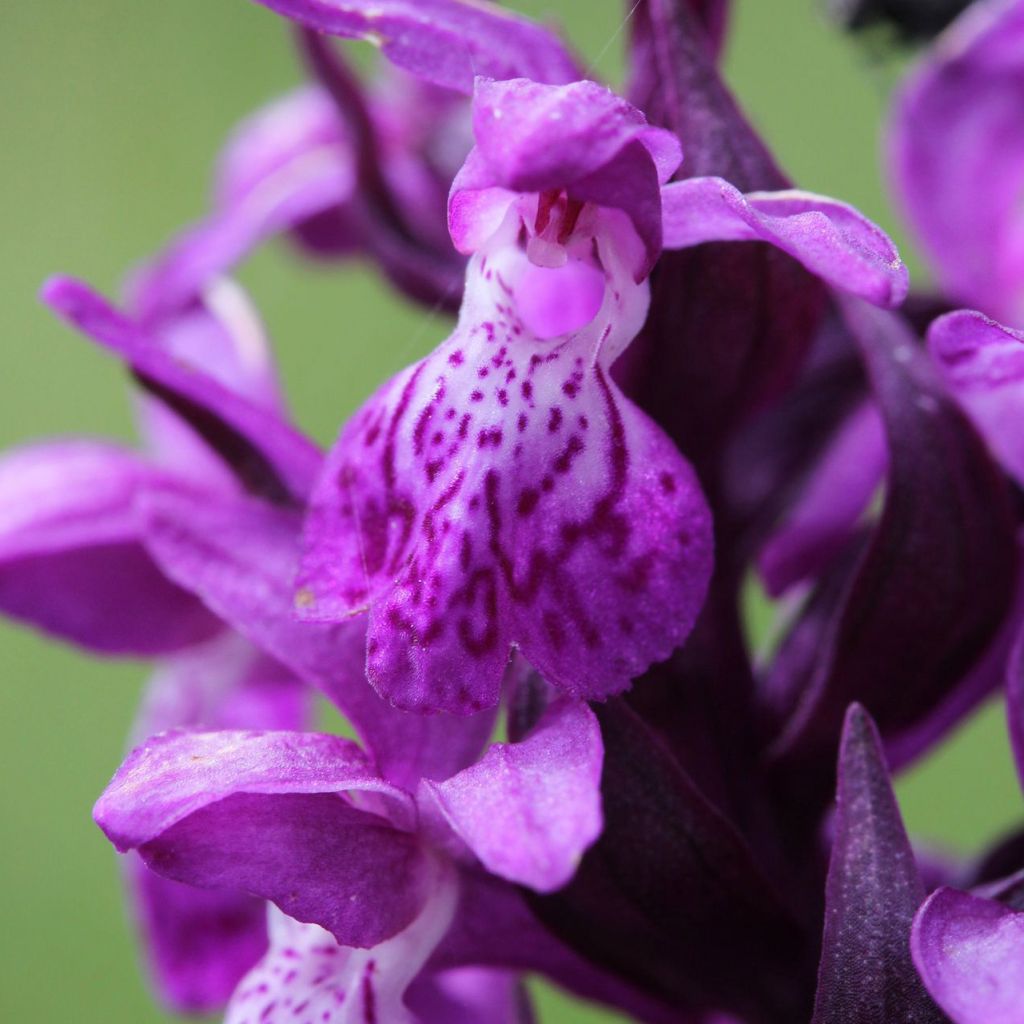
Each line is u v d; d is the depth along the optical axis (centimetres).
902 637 13
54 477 15
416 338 14
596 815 12
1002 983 12
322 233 16
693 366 13
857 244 12
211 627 15
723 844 13
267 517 14
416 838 13
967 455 13
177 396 14
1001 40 15
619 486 13
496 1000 15
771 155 13
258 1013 13
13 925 26
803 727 13
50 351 29
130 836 13
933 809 25
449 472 13
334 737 13
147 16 30
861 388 14
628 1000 14
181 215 30
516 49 13
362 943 13
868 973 13
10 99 30
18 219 29
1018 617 14
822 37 28
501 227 13
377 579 13
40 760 27
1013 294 16
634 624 12
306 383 28
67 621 15
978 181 16
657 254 13
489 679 12
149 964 15
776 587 14
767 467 14
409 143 15
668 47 13
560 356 13
